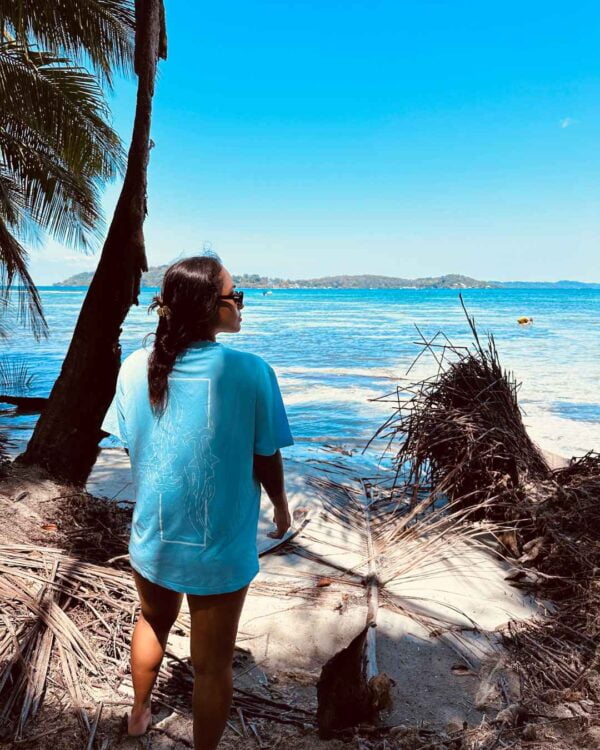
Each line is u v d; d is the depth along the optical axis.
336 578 3.92
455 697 2.81
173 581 1.96
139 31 4.47
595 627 3.31
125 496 5.22
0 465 4.48
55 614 3.03
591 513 4.30
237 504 1.96
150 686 2.38
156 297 2.03
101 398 4.61
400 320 40.97
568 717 2.61
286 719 2.59
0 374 13.71
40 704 2.54
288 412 10.08
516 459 4.74
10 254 9.56
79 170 9.89
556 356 17.98
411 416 5.17
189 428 1.91
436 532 4.70
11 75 8.71
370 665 2.93
